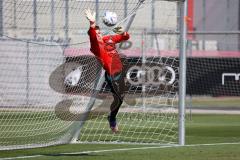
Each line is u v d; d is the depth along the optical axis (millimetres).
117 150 42156
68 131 46906
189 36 108000
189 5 114188
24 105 59219
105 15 39906
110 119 38000
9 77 61906
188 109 83312
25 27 60969
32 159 37344
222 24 116562
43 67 59375
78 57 45812
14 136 46844
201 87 87562
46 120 48906
